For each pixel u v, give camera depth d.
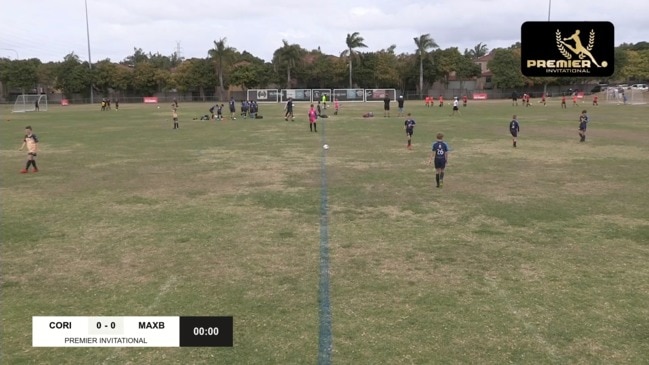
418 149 24.41
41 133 34.62
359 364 5.55
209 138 30.19
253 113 51.97
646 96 83.94
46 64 112.31
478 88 116.44
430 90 114.12
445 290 7.51
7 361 5.72
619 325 6.41
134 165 19.98
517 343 5.98
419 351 5.81
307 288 7.62
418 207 12.73
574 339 6.07
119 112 64.56
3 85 107.19
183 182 16.33
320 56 112.38
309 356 5.72
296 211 12.36
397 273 8.20
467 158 21.36
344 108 69.38
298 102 91.62
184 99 111.25
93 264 8.74
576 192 14.45
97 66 107.44
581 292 7.41
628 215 11.79
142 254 9.23
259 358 5.71
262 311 6.86
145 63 109.69
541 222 11.23
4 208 12.86
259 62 118.06
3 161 21.42
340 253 9.20
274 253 9.23
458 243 9.75
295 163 20.16
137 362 5.70
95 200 13.77
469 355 5.72
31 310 7.00
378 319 6.60
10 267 8.63
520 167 18.97
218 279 8.01
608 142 27.06
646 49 122.88
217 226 11.06
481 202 13.24
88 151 24.48
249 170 18.53
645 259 8.80
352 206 12.84
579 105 71.75
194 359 5.74
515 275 8.09
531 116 49.28
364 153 23.05
